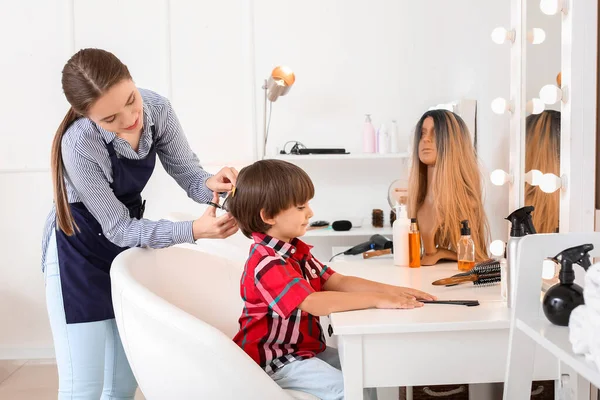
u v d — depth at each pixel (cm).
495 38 166
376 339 118
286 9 329
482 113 234
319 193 334
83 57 142
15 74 329
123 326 131
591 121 133
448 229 181
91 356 162
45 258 168
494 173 167
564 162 135
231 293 172
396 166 331
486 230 186
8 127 331
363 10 327
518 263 102
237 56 332
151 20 331
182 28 331
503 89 201
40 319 337
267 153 331
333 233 303
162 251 161
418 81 327
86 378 162
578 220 134
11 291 335
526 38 158
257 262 137
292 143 333
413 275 165
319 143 332
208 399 122
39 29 329
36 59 329
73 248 162
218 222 149
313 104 331
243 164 335
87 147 153
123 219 156
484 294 140
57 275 162
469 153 183
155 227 154
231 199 145
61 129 158
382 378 119
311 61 330
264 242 141
